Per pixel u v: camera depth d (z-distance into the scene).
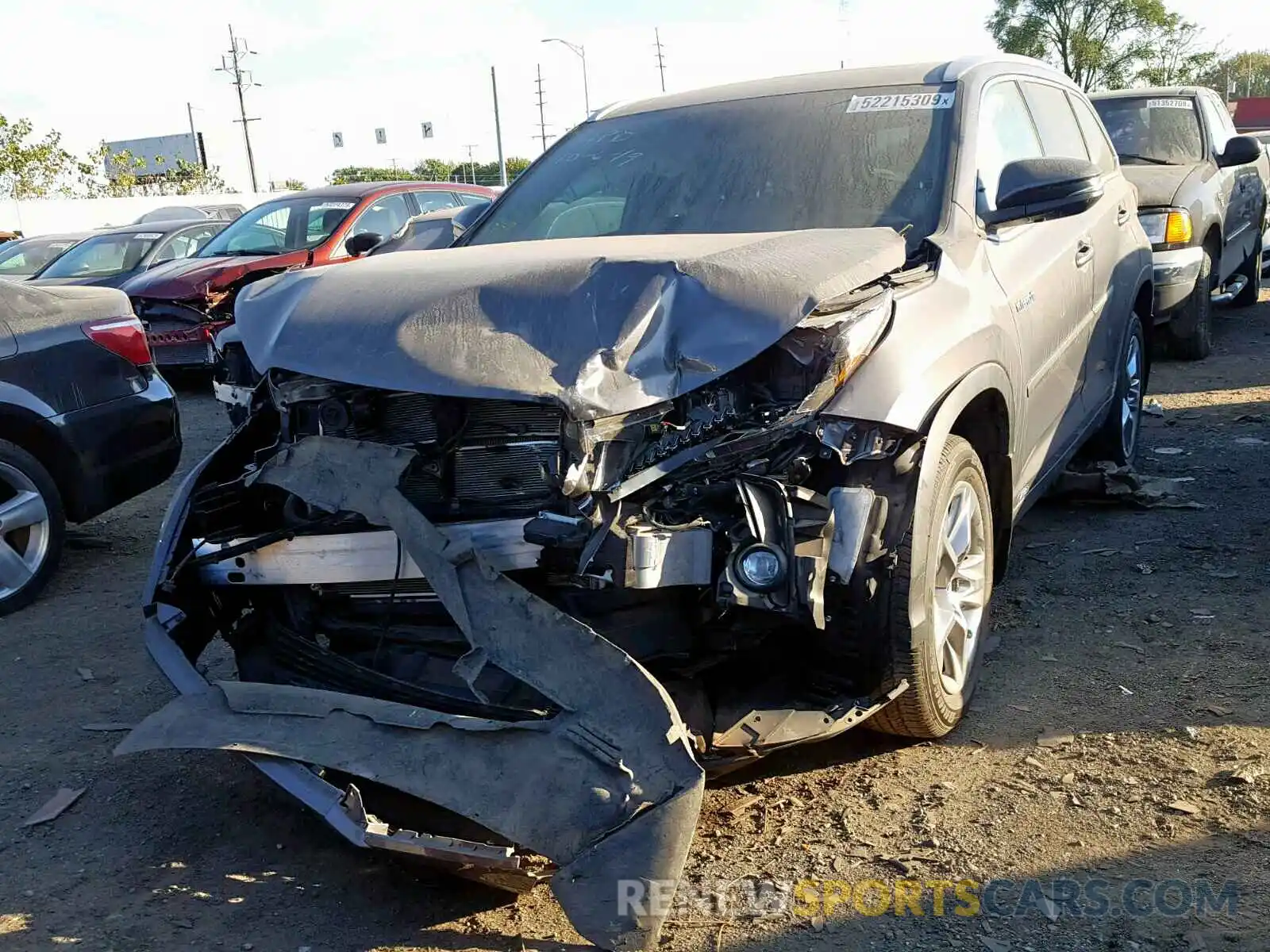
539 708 2.88
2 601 5.24
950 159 4.03
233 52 57.97
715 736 2.92
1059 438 4.78
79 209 34.97
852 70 4.72
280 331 3.29
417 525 2.92
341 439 3.14
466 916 2.89
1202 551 4.95
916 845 3.01
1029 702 3.73
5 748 3.93
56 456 5.53
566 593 2.95
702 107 4.71
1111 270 5.36
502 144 42.44
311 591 3.30
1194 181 8.84
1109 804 3.12
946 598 3.41
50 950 2.80
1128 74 44.91
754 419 2.96
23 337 5.42
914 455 3.10
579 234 4.32
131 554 6.18
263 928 2.87
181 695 3.11
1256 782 3.13
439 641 3.11
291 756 2.81
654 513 2.85
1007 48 46.16
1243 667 3.82
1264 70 63.06
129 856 3.24
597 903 2.47
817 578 2.79
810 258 3.21
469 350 2.97
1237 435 6.89
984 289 3.75
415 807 2.89
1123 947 2.56
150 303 10.80
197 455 8.49
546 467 2.93
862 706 3.12
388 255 3.98
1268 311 11.82
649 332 2.97
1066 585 4.69
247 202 40.19
